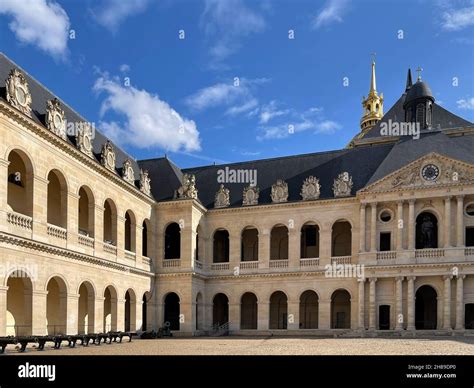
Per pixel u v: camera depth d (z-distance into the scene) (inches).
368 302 1879.9
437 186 1834.4
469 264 1752.0
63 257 1337.4
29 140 1219.9
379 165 2026.3
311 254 2191.2
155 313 1988.2
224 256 2313.0
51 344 1270.9
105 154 1656.0
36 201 1234.6
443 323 1772.9
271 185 2212.1
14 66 1393.9
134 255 1834.4
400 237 1866.4
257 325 2079.2
